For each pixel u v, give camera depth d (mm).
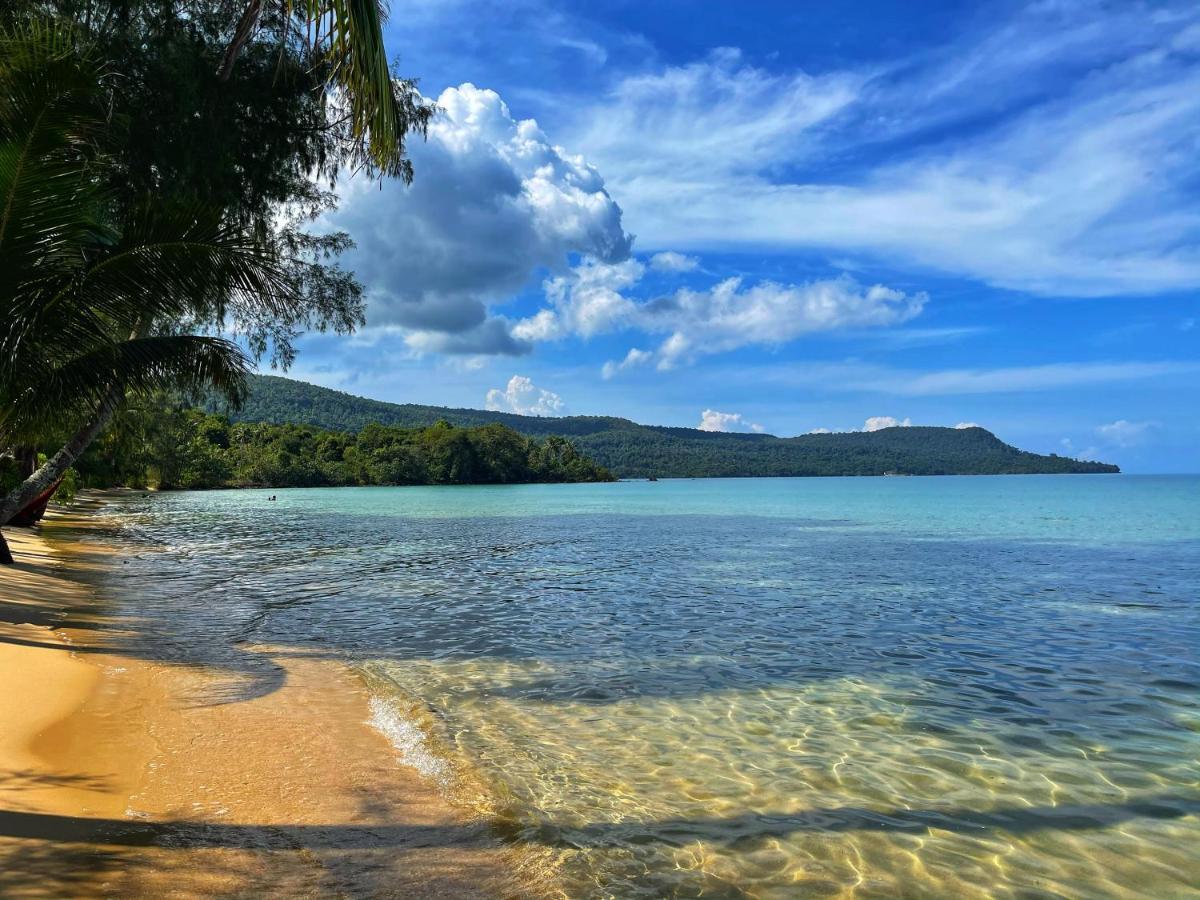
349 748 6547
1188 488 116500
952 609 14461
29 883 3916
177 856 4406
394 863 4520
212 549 25719
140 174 10977
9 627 10531
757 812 5445
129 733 6613
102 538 28203
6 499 12281
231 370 9820
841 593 16500
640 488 129250
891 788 5910
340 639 11289
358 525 39469
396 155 6406
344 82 6215
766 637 11711
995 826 5246
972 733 7262
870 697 8461
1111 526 39125
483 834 4984
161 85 10828
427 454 139875
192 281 8695
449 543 29297
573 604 14828
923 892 4371
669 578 19062
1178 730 7359
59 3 10086
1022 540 31062
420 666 9703
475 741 6891
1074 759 6562
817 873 4570
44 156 7305
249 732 6855
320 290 15156
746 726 7438
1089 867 4672
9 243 7504
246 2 12477
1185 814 5445
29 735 6316
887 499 79188
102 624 11609
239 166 12812
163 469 82500
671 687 8828
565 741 6949
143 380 9297
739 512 55000
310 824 5000
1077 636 11883
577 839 4961
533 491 110875
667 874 4523
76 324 8547
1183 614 13938
